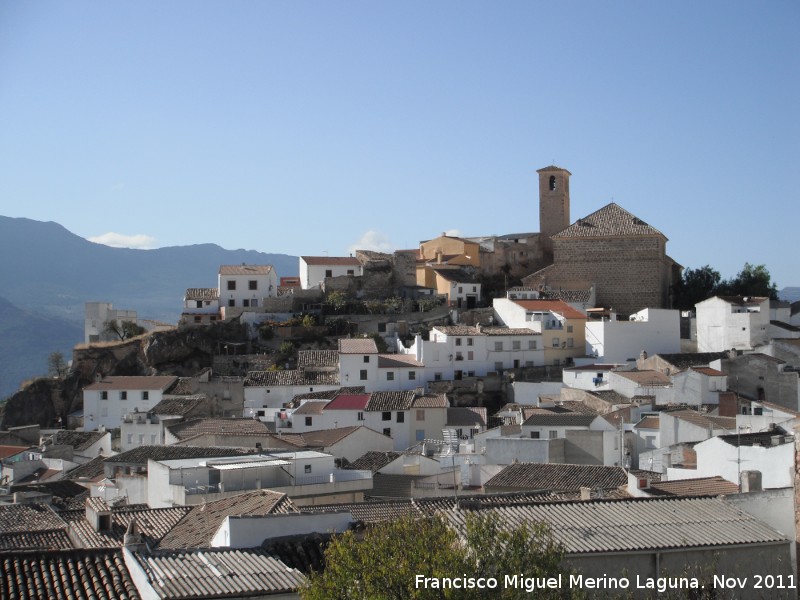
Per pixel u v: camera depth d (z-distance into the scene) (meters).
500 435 105.44
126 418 132.12
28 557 40.84
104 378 155.38
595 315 164.75
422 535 37.16
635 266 174.62
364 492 79.94
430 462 92.56
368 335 166.88
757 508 46.03
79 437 130.75
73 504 85.19
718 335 151.50
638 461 93.94
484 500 60.81
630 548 40.94
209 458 80.56
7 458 120.31
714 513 45.44
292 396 142.12
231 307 173.88
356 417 125.88
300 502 75.38
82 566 40.88
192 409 135.88
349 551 36.91
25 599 38.41
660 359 136.75
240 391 140.75
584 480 74.06
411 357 149.88
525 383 142.38
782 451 59.59
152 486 77.25
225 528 45.47
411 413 125.75
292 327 167.00
